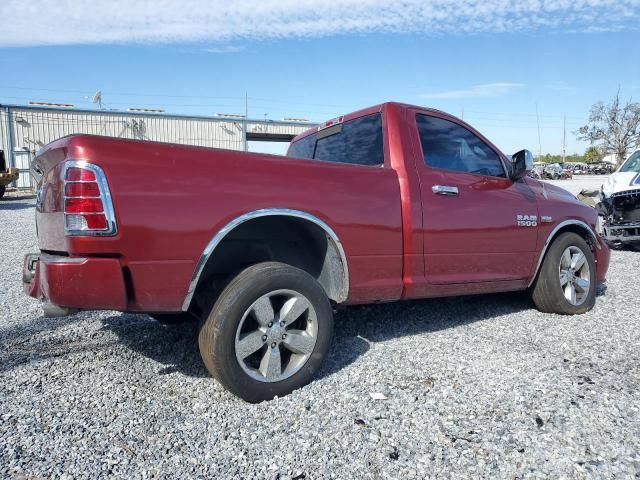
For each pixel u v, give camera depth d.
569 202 4.86
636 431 2.41
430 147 3.88
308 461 2.19
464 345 3.73
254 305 2.74
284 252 3.31
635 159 9.44
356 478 2.07
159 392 2.92
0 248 8.92
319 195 3.07
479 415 2.59
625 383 2.98
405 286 3.53
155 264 2.52
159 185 2.52
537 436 2.37
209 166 2.69
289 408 2.70
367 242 3.29
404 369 3.24
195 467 2.15
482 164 4.27
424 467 2.14
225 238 3.11
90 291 2.39
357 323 4.32
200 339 2.78
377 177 3.43
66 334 4.01
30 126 29.77
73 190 2.38
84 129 31.03
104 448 2.29
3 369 3.26
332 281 3.26
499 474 2.09
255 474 2.10
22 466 2.13
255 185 2.82
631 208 8.61
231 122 35.00
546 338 3.89
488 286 4.12
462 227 3.82
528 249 4.36
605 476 2.06
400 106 3.85
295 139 5.04
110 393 2.90
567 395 2.81
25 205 19.39
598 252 5.04
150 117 32.69
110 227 2.39
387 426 2.49
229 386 2.69
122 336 3.96
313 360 2.97
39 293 2.66
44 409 2.68
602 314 4.63
